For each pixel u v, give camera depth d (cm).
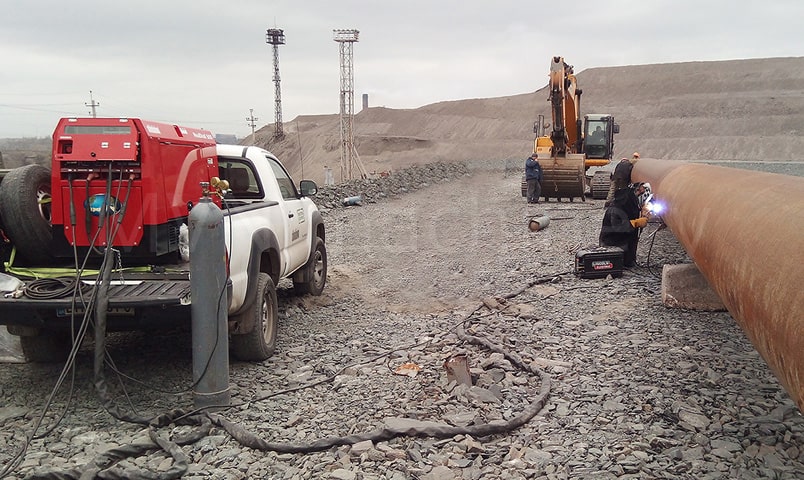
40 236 512
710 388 483
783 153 7281
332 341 679
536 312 735
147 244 514
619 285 851
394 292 902
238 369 594
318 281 898
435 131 11638
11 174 517
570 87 2150
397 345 649
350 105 4512
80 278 487
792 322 275
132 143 498
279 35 9769
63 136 504
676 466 365
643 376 511
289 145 10088
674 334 623
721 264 411
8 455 421
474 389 493
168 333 708
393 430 421
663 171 923
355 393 516
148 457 413
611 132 2434
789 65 12081
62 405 509
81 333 466
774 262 312
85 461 409
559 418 443
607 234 935
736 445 387
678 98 11031
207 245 476
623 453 383
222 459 408
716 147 7838
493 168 4150
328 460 399
